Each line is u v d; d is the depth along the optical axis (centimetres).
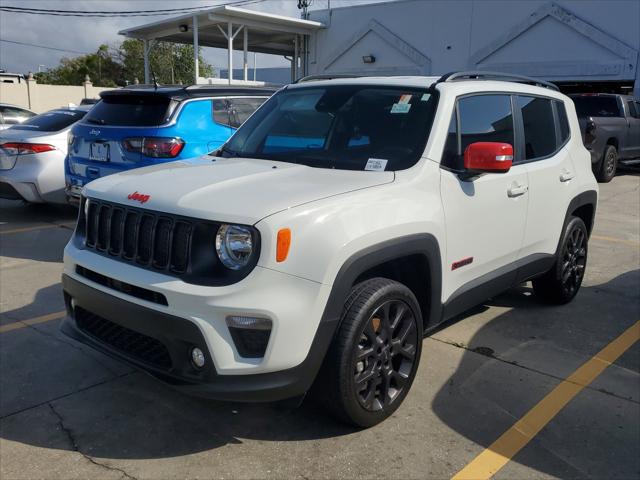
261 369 280
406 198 333
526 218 445
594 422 348
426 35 2119
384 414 335
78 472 295
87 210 346
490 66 1986
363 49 2303
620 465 308
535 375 404
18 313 500
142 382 384
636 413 359
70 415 345
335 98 417
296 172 348
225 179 328
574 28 1778
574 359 430
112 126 653
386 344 329
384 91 404
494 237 411
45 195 830
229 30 2000
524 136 455
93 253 335
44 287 570
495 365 416
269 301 274
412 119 377
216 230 284
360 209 307
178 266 292
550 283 516
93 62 6194
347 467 301
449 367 411
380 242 311
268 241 273
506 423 344
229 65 2009
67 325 357
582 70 1784
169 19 2008
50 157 824
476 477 296
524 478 296
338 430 333
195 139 645
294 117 423
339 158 372
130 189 328
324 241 287
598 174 1309
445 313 377
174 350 288
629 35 1681
